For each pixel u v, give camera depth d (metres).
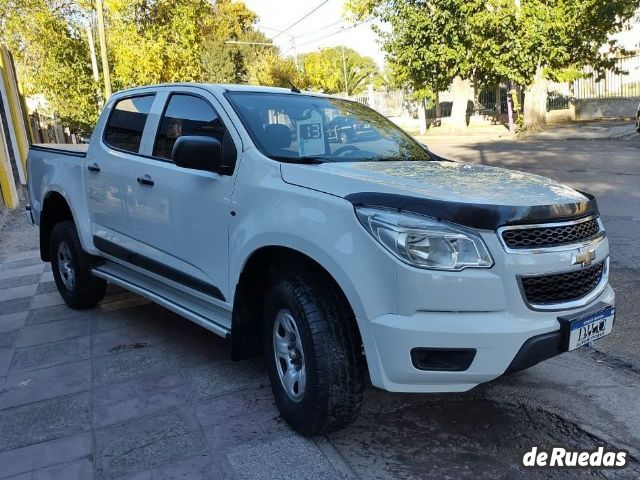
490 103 33.78
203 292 3.86
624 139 18.50
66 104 26.48
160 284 4.54
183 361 4.30
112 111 5.07
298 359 3.19
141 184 4.33
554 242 2.85
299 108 4.12
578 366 4.05
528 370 4.02
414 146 4.38
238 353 3.51
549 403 3.56
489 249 2.68
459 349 2.65
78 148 5.95
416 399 3.66
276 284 3.23
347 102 4.69
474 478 2.85
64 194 5.34
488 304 2.68
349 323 2.96
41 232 5.88
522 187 3.11
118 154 4.74
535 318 2.77
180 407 3.61
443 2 21.84
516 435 3.22
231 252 3.48
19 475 2.97
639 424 3.30
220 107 3.88
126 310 5.56
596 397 3.62
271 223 3.15
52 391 3.89
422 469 2.93
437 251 2.66
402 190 2.87
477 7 21.45
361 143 4.10
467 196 2.85
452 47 23.00
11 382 4.05
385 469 2.93
